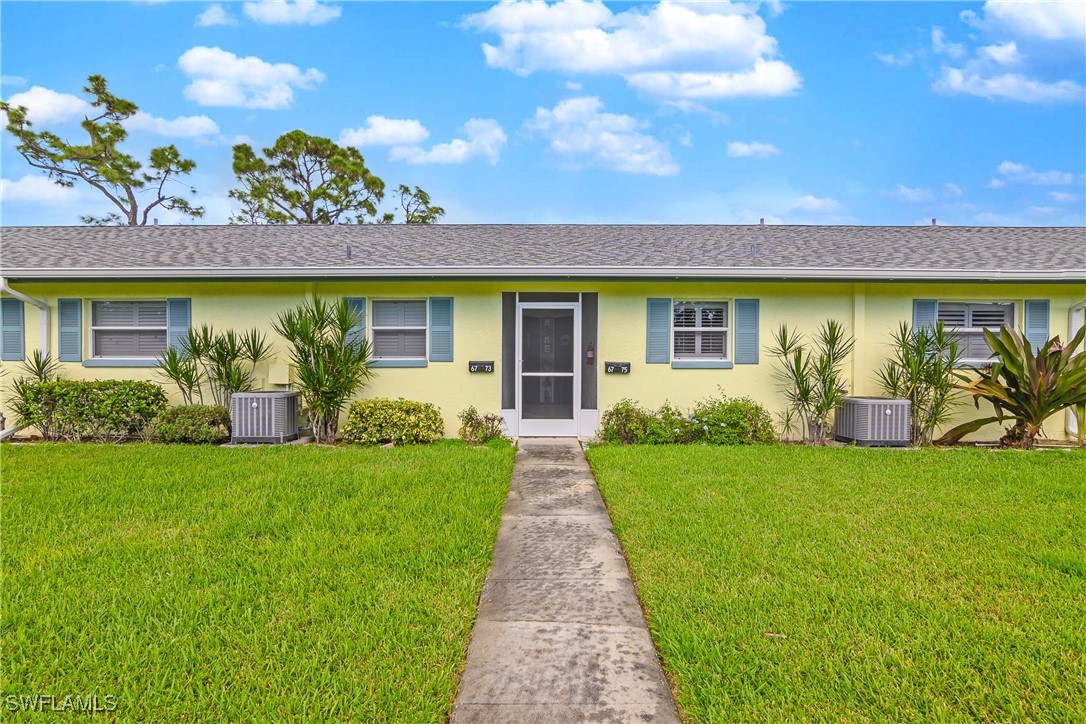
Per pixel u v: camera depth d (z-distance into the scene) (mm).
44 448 7711
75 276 8578
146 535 4438
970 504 5242
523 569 4020
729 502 5297
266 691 2607
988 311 9312
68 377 9203
